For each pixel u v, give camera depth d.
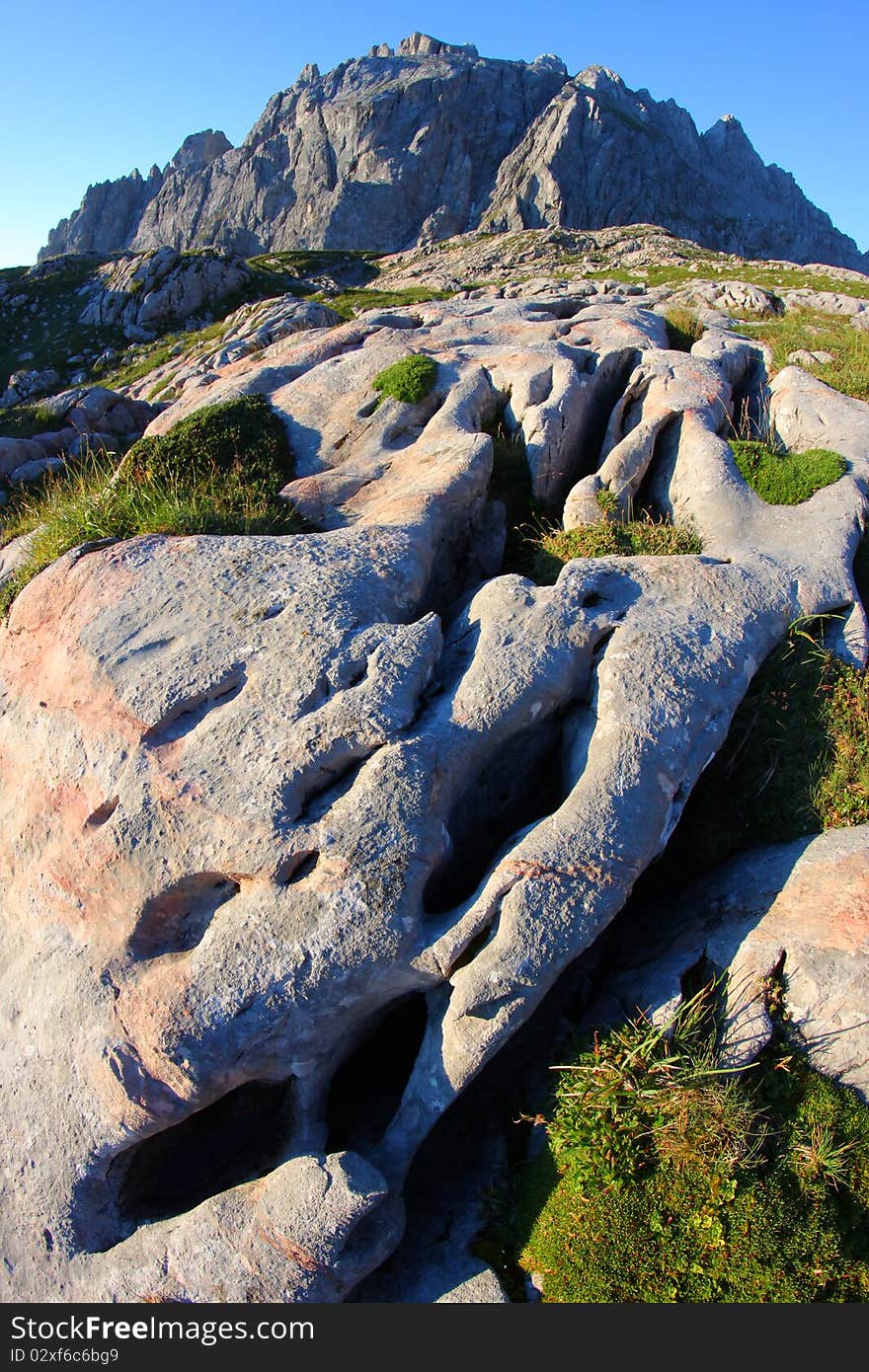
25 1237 7.67
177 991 7.67
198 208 173.50
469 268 76.12
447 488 12.42
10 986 8.64
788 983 8.38
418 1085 7.91
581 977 9.34
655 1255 7.48
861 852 9.13
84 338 53.09
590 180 139.50
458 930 7.77
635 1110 7.80
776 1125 7.90
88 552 11.50
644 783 8.68
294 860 7.94
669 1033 8.30
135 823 8.48
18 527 16.22
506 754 9.63
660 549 12.61
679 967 8.81
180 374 36.59
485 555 13.41
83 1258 7.57
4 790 9.91
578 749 9.31
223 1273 7.20
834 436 14.86
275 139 166.50
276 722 8.71
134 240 185.50
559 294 27.66
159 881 8.20
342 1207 7.03
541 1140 8.21
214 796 8.34
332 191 150.38
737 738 10.50
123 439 26.72
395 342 18.23
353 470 14.22
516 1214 7.97
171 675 9.28
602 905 8.03
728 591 10.82
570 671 9.50
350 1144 8.19
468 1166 8.44
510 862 8.06
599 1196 7.59
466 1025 7.71
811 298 34.69
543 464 14.59
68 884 8.65
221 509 13.08
